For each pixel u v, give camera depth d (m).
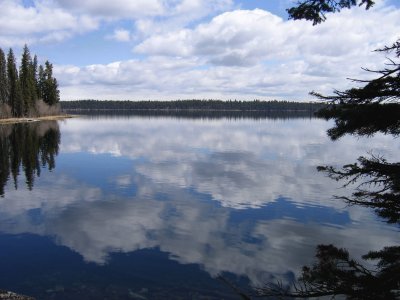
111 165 34.78
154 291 10.45
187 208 19.75
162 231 15.90
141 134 73.62
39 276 11.37
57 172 30.66
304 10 5.36
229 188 24.83
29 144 49.75
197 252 13.49
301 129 95.94
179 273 11.65
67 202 20.77
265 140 63.44
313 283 5.43
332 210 19.52
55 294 10.22
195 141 60.66
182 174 30.08
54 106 133.62
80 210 19.14
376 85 4.29
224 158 40.25
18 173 29.94
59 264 12.27
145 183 26.38
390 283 4.41
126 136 68.50
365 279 4.56
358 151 46.50
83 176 28.97
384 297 4.38
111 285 10.77
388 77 4.26
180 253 13.38
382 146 52.84
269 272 11.81
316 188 24.84
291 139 65.56
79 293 10.28
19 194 22.56
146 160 38.38
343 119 4.41
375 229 16.56
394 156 41.12
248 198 22.12
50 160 37.47
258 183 26.56
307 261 12.79
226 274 11.62
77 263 12.37
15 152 41.88
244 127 102.50
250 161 37.94
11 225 16.47
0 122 90.44
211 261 12.66
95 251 13.48
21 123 92.12
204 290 10.52
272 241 14.83
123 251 13.50
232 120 154.25
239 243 14.56
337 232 16.11
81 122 118.12
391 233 16.02
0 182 26.25
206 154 43.78
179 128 94.81
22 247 13.81
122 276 11.39
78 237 14.98
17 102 105.25
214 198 22.03
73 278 11.23
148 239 14.83
